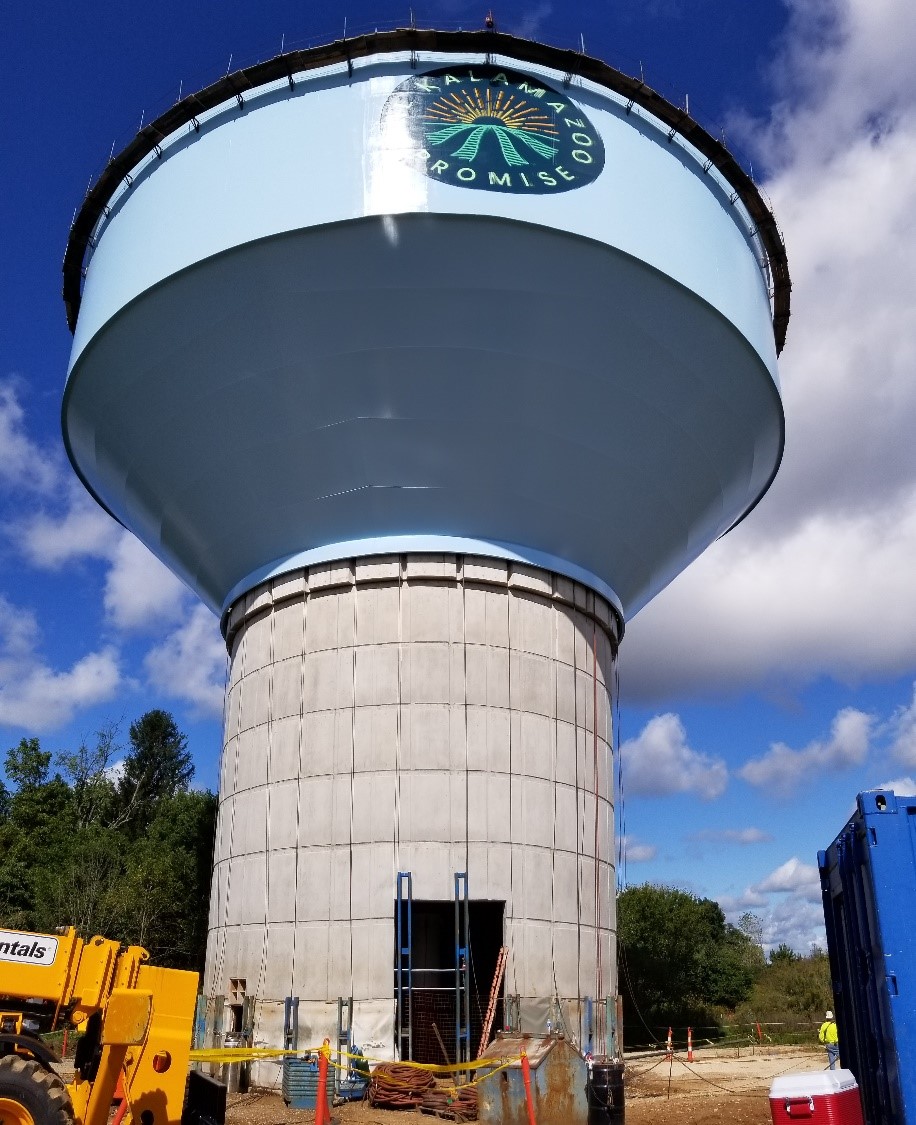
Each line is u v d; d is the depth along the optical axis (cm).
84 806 6219
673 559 2853
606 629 2783
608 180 2188
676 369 2297
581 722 2578
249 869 2456
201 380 2314
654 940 5391
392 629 2445
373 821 2341
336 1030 2208
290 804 2420
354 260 2109
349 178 2116
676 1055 3722
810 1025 5269
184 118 2373
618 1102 1477
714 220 2397
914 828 888
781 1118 963
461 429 2319
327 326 2188
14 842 5466
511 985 2275
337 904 2309
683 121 2377
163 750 7669
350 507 2453
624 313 2191
